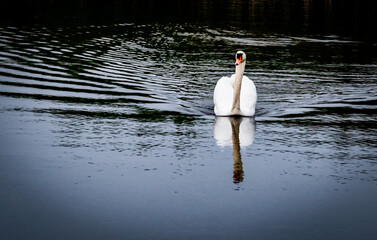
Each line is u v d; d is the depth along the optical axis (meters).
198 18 37.84
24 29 28.94
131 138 12.63
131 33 29.83
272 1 51.84
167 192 9.56
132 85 17.98
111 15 37.41
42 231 8.07
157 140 12.55
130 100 16.16
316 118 14.84
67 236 7.93
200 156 11.54
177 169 10.72
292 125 14.12
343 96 17.48
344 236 8.05
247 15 40.56
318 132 13.49
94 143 12.18
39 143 12.05
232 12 42.16
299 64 23.02
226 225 8.32
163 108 15.50
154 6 44.91
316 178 10.37
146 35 29.45
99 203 9.06
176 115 14.85
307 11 44.22
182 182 10.05
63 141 12.23
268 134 13.27
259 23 36.31
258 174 10.54
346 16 41.41
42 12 37.09
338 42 29.44
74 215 8.61
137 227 8.24
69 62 21.06
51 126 13.33
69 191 9.52
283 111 15.59
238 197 9.40
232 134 13.20
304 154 11.79
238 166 10.96
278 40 29.62
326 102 16.70
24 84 17.41
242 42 28.52
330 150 12.08
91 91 16.97
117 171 10.54
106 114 14.60
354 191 9.75
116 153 11.56
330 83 19.36
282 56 24.88
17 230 8.08
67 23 32.22
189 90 17.72
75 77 18.69
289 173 10.62
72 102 15.62
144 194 9.45
